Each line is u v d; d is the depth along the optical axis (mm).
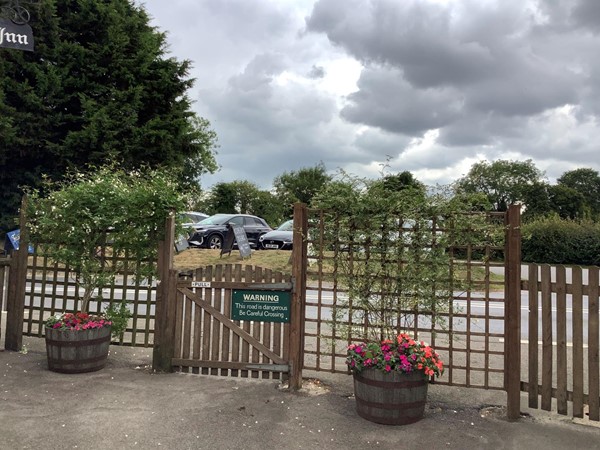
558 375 4652
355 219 5066
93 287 6520
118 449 3920
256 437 4176
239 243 16531
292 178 55781
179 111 22719
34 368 5883
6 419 4391
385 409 4422
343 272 5156
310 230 5293
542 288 4699
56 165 19344
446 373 6121
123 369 5945
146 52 21766
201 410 4680
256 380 5547
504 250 4777
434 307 4906
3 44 6246
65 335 5641
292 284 5355
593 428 4430
